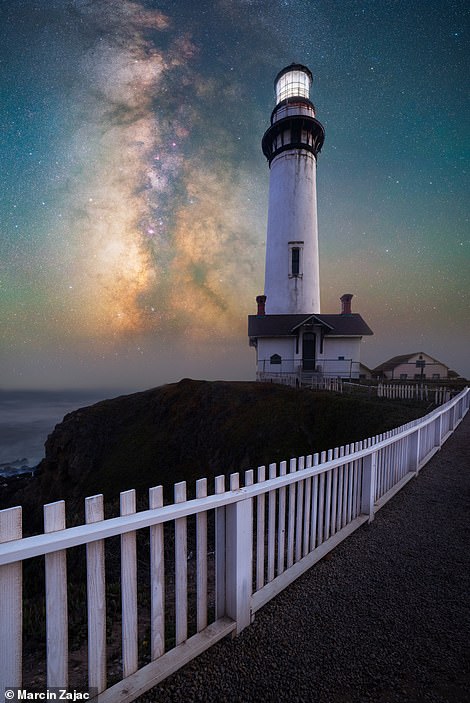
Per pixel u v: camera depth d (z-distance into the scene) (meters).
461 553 3.69
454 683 2.05
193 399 25.23
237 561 2.42
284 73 37.22
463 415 15.00
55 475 25.42
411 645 2.34
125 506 1.89
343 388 23.75
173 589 3.73
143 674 1.95
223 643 2.33
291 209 33.09
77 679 2.23
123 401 28.70
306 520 3.39
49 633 1.62
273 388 23.70
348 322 30.25
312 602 2.81
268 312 33.25
